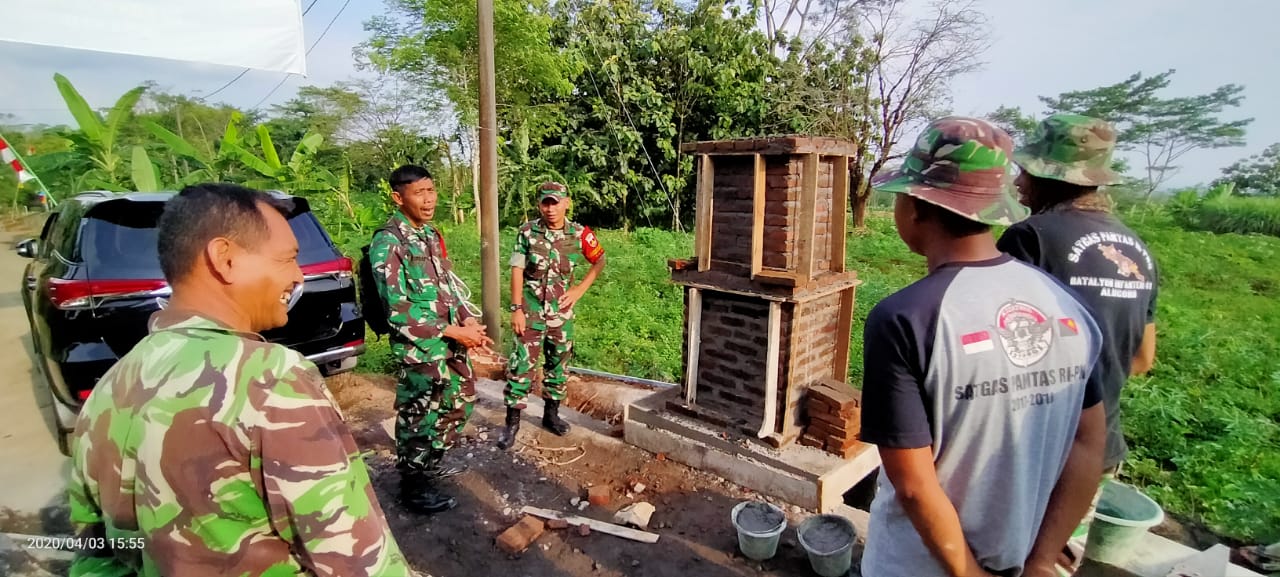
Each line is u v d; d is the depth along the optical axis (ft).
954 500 4.31
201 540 3.33
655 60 50.34
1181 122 76.48
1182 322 23.70
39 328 12.93
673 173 52.16
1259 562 9.79
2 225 45.06
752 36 48.62
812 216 10.05
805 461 10.46
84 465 3.60
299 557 3.62
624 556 9.30
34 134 44.52
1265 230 56.59
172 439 3.26
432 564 9.14
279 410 3.34
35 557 8.80
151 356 3.48
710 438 11.45
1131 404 14.96
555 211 12.39
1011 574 4.40
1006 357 3.97
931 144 4.35
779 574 8.89
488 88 17.81
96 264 11.27
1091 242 5.76
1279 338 22.71
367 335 19.70
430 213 10.05
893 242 44.01
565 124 49.55
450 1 37.04
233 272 3.74
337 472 3.47
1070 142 6.05
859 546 9.03
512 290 12.51
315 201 34.17
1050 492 4.37
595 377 17.42
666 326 22.11
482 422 13.85
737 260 11.00
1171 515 11.31
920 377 4.05
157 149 35.01
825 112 50.44
